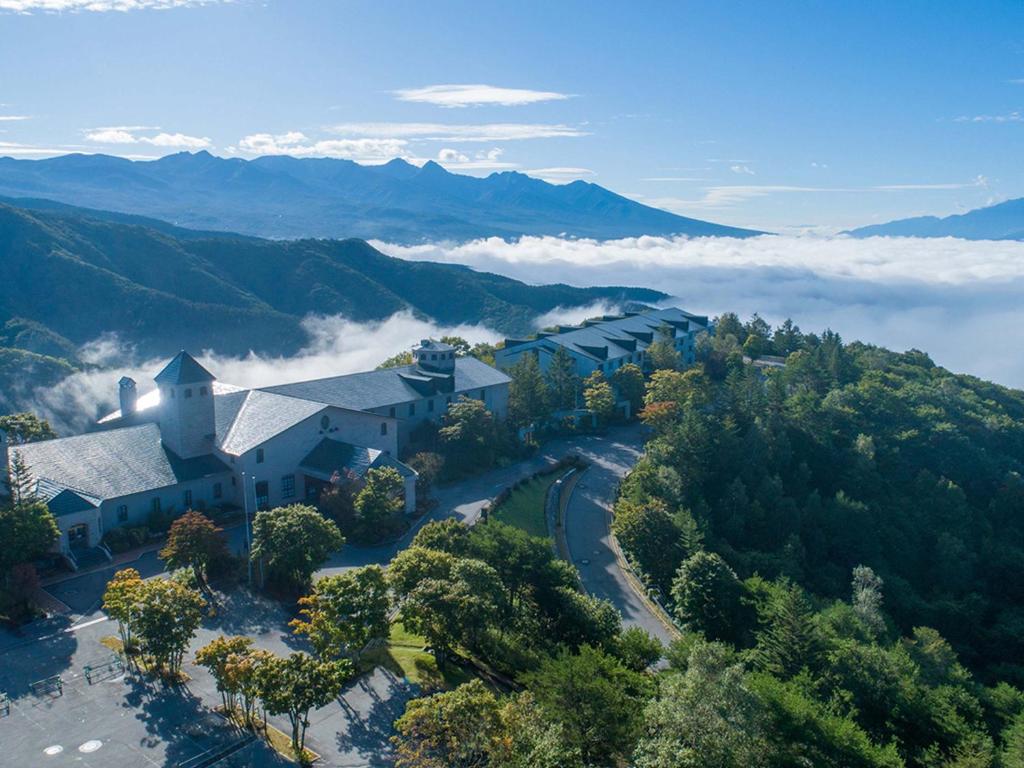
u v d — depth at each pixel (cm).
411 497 8106
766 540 9231
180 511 7538
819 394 14188
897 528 10250
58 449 7312
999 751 4906
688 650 4881
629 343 15425
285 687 3953
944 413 13425
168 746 4188
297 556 5912
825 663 5381
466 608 4741
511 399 11631
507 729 3656
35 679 4816
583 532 8525
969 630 8738
